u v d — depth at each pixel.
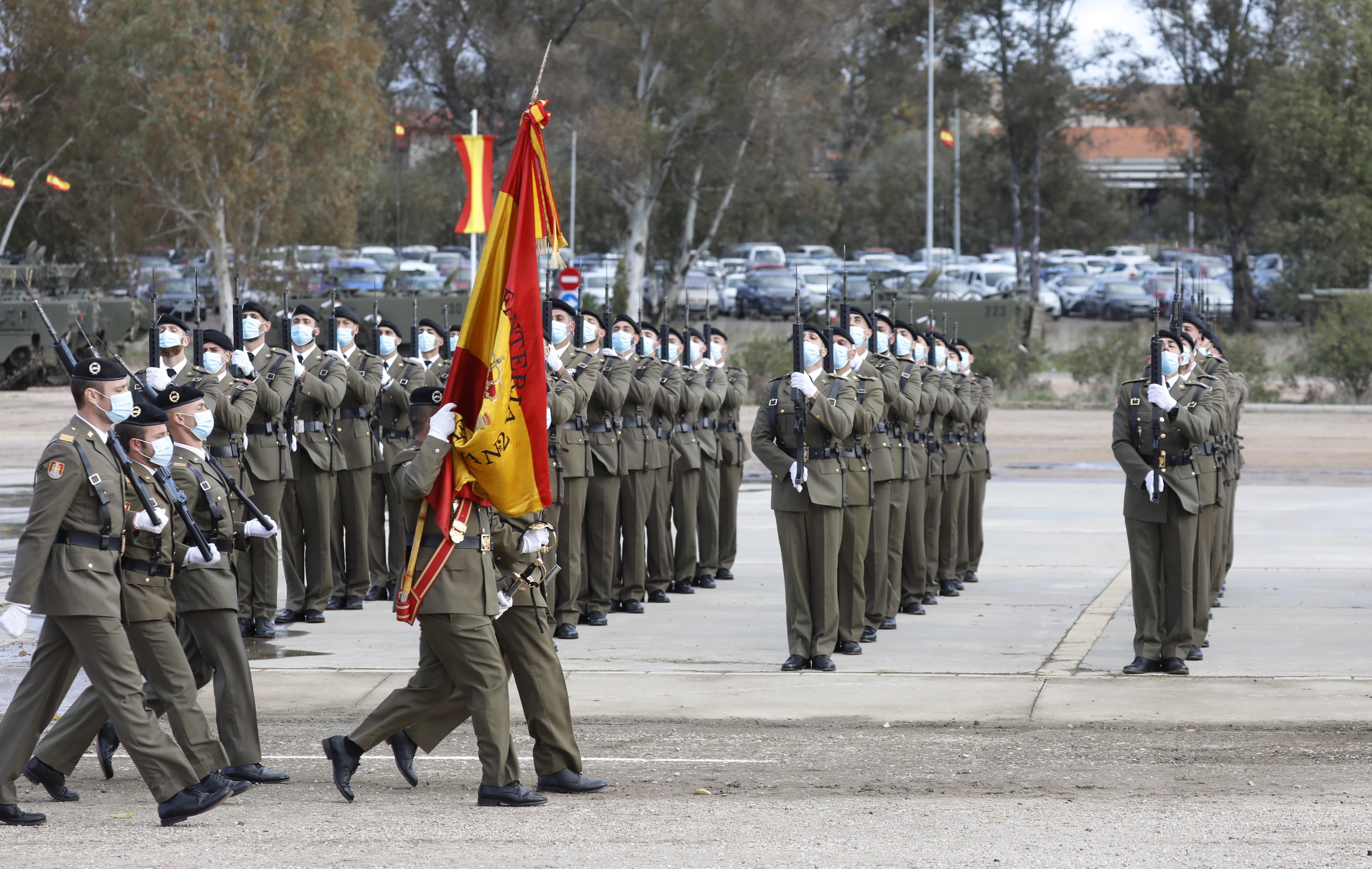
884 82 170.38
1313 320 108.56
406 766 16.42
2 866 13.27
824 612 22.80
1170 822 14.64
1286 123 109.88
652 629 26.30
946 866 13.14
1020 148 134.88
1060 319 128.88
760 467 52.69
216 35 93.25
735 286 130.00
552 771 16.30
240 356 24.56
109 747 17.28
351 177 102.75
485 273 16.19
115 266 102.00
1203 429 22.19
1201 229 158.50
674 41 119.31
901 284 94.69
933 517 28.70
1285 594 28.78
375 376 28.22
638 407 27.83
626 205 122.88
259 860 13.45
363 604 28.66
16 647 24.56
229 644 16.78
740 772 17.17
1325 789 16.05
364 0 132.38
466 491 15.71
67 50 106.31
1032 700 20.67
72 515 14.93
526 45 120.81
